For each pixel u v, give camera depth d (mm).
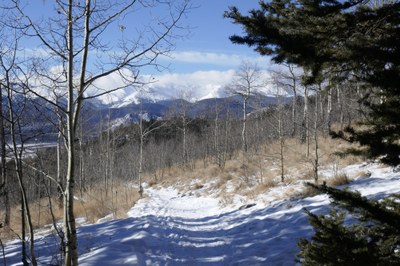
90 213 16562
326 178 14539
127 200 21688
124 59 4406
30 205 15898
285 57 3430
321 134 25531
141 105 24531
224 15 3346
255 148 31109
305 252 3842
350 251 3451
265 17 3361
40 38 4234
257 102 32625
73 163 4285
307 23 3404
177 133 54156
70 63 4234
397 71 2906
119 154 41625
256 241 8484
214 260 7492
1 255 8516
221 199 18062
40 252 8320
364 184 11648
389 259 3262
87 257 7137
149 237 9055
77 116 4371
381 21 3244
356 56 3057
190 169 35094
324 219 4047
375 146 3021
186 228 11586
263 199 14328
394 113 2994
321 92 3809
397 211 3365
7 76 4586
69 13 4230
